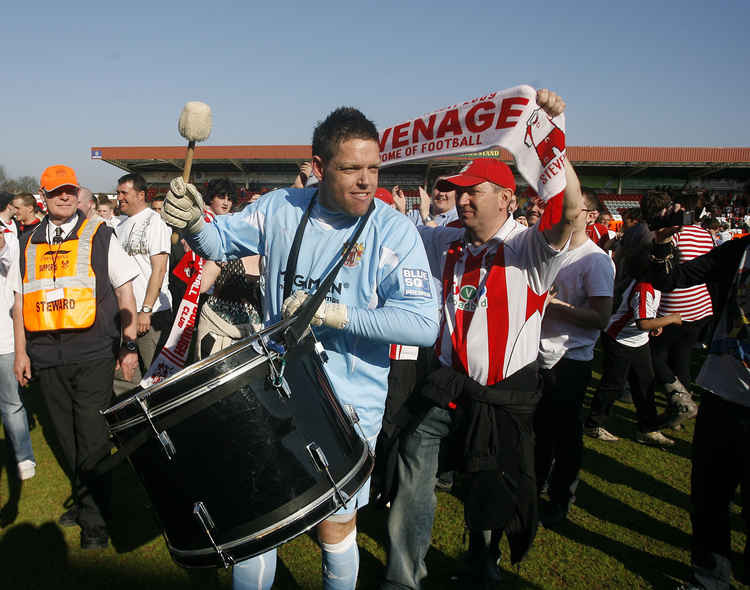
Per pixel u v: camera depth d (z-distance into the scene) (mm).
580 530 3242
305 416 1613
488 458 2383
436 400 2434
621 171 27641
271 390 1571
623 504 3547
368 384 1981
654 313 4062
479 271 2551
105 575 2811
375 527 3285
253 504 1529
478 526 2334
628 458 4262
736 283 2445
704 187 28016
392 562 2504
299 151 25078
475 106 2266
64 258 2973
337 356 1937
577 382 3219
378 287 1892
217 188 5145
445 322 2672
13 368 3613
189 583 2766
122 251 3143
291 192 2086
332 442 1648
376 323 1726
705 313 4629
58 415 3086
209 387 1501
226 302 3002
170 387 1509
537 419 3283
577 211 2078
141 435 1552
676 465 4152
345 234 1919
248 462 1523
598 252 3230
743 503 2453
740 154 25828
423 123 2473
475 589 2648
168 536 1629
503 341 2473
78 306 2939
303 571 2840
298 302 1663
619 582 2766
